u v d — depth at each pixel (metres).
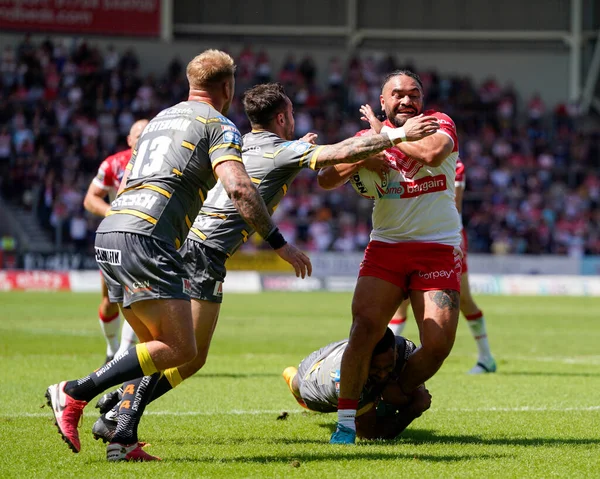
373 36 75.25
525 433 11.70
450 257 11.11
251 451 10.20
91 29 68.88
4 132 60.81
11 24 67.56
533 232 63.00
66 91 65.94
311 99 70.31
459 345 26.31
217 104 10.20
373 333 10.92
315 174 64.50
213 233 11.16
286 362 20.89
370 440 11.27
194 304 11.10
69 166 60.75
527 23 75.12
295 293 55.69
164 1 70.62
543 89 75.44
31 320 32.38
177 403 14.33
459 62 75.38
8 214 58.56
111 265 9.44
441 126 10.91
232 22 73.69
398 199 11.17
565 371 19.39
